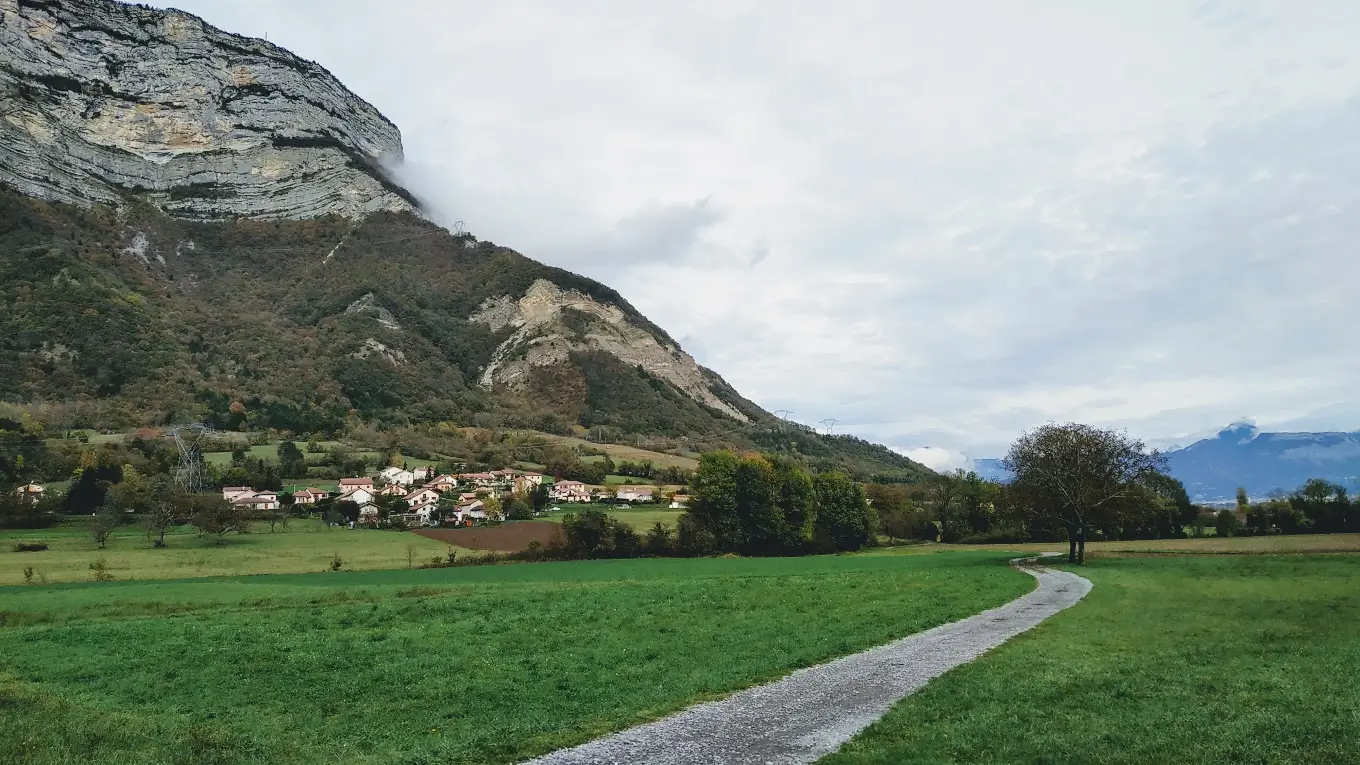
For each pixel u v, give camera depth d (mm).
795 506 108125
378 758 16188
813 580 51000
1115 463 71812
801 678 22500
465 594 46625
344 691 22797
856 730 16906
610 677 23219
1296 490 116375
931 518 128875
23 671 26844
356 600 46625
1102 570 60000
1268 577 48625
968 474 132125
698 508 103688
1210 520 115938
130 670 26547
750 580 51531
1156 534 110812
